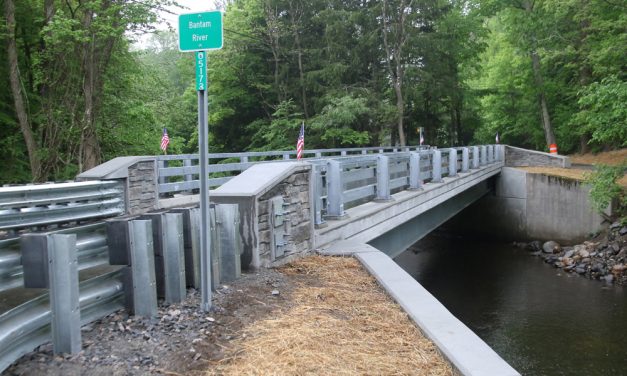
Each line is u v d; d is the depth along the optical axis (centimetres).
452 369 373
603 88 1698
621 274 1886
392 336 440
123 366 366
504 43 4206
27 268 377
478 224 2922
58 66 1914
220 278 577
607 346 1241
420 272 2158
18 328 349
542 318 1469
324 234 792
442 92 3816
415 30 3584
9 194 639
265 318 475
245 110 4062
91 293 422
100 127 2091
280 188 682
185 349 397
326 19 3559
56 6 1908
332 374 363
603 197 1994
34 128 2008
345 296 555
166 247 498
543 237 2645
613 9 2447
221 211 580
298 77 3891
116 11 1825
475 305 1638
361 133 3488
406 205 1151
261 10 3706
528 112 4175
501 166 2838
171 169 1274
